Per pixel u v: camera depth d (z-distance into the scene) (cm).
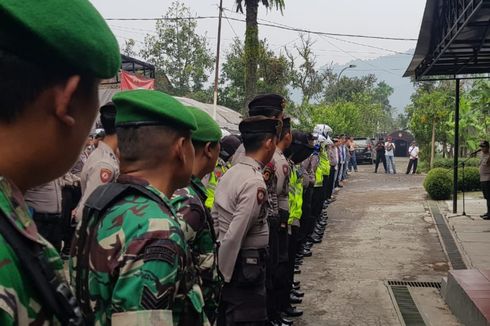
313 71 3127
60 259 96
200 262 213
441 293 570
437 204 1245
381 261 724
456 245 820
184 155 160
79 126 94
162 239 135
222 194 325
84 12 89
